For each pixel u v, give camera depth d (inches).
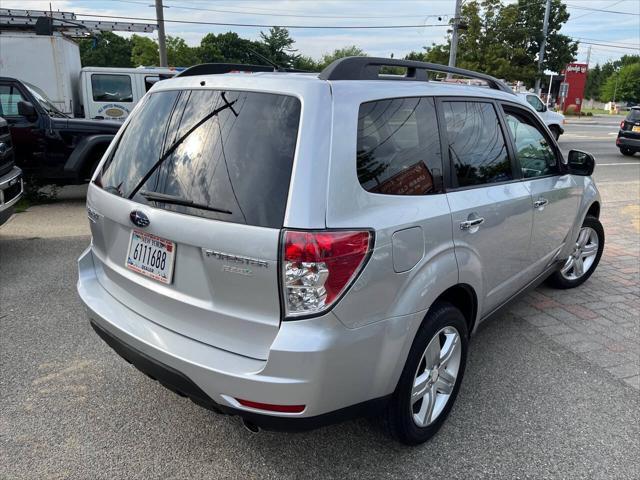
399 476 102.3
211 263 86.2
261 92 90.2
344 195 84.9
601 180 468.8
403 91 103.3
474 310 121.8
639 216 327.3
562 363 145.5
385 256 88.4
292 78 91.4
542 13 1777.8
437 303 107.1
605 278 213.6
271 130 86.3
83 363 138.9
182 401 123.9
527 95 736.3
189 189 90.9
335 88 89.6
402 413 101.3
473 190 117.2
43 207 322.3
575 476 103.2
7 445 108.0
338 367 84.1
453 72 121.8
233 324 87.0
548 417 121.2
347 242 82.2
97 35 630.5
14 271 205.2
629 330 166.7
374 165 92.0
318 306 81.0
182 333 94.2
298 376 81.3
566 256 179.8
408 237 93.7
